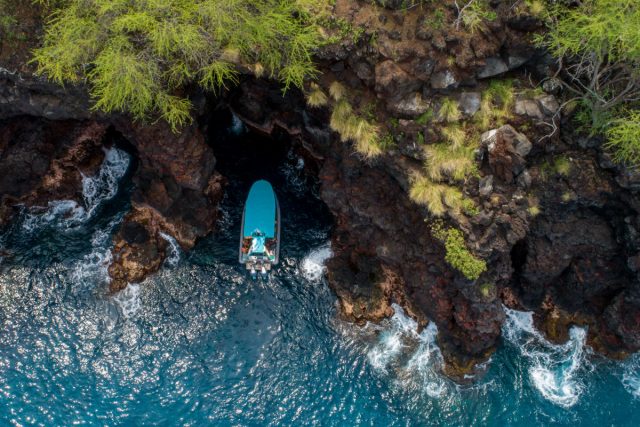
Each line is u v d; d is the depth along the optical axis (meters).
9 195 28.59
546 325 26.89
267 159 31.56
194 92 24.64
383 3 19.59
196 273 28.55
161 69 20.78
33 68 21.52
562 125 21.16
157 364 26.11
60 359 25.89
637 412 24.75
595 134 20.70
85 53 19.72
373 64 20.42
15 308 26.97
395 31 19.59
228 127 31.73
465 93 20.64
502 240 21.94
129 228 28.38
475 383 25.84
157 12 18.98
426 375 26.17
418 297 26.28
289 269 29.00
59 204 29.42
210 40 20.00
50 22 20.08
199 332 27.09
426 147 21.44
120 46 18.91
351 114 22.30
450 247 22.00
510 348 26.69
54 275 27.80
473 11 18.69
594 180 21.53
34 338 26.31
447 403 25.41
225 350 26.69
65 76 20.78
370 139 22.11
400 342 27.09
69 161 28.95
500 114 20.75
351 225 27.36
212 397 25.42
